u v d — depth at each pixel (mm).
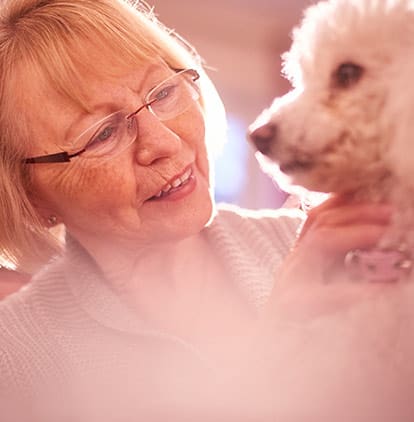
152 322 1907
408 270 1381
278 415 1382
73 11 1843
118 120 1796
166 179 1808
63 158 1813
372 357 1377
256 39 7094
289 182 1533
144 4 2092
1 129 1883
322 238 1435
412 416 1342
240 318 1879
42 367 1854
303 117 1487
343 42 1498
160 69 1855
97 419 1580
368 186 1462
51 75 1794
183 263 1950
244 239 2059
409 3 1469
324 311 1453
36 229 1981
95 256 1933
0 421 1681
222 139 2100
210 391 1484
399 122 1370
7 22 1896
